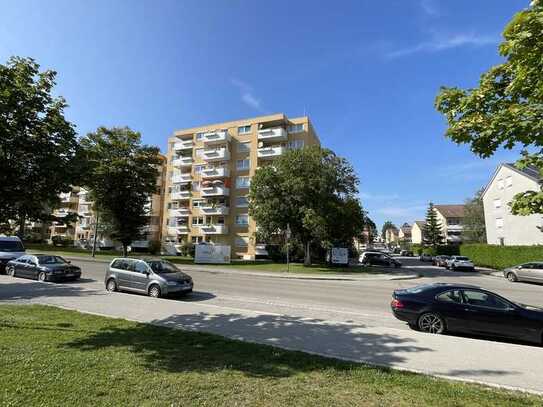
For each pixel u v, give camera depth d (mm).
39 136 7148
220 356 6035
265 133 52938
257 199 34094
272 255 43094
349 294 15828
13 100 6777
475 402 4383
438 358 6305
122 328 7965
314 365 5648
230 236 53656
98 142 34406
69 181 7523
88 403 4055
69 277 18172
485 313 8438
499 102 5227
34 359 5500
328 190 32219
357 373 5312
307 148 33594
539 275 23406
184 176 58500
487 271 34312
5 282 16719
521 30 4195
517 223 41656
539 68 4375
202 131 58719
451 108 5824
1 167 6828
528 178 39250
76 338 6965
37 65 7348
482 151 5387
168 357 5891
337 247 34312
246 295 14992
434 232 72250
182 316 9641
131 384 4652
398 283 21891
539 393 4785
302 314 10953
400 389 4738
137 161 36406
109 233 36469
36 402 4035
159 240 62906
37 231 77125
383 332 8078
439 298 8938
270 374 5199
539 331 8008
